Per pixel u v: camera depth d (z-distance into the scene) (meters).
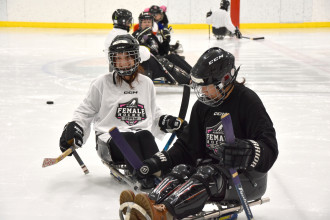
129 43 3.24
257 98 2.61
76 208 3.09
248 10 20.22
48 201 3.21
